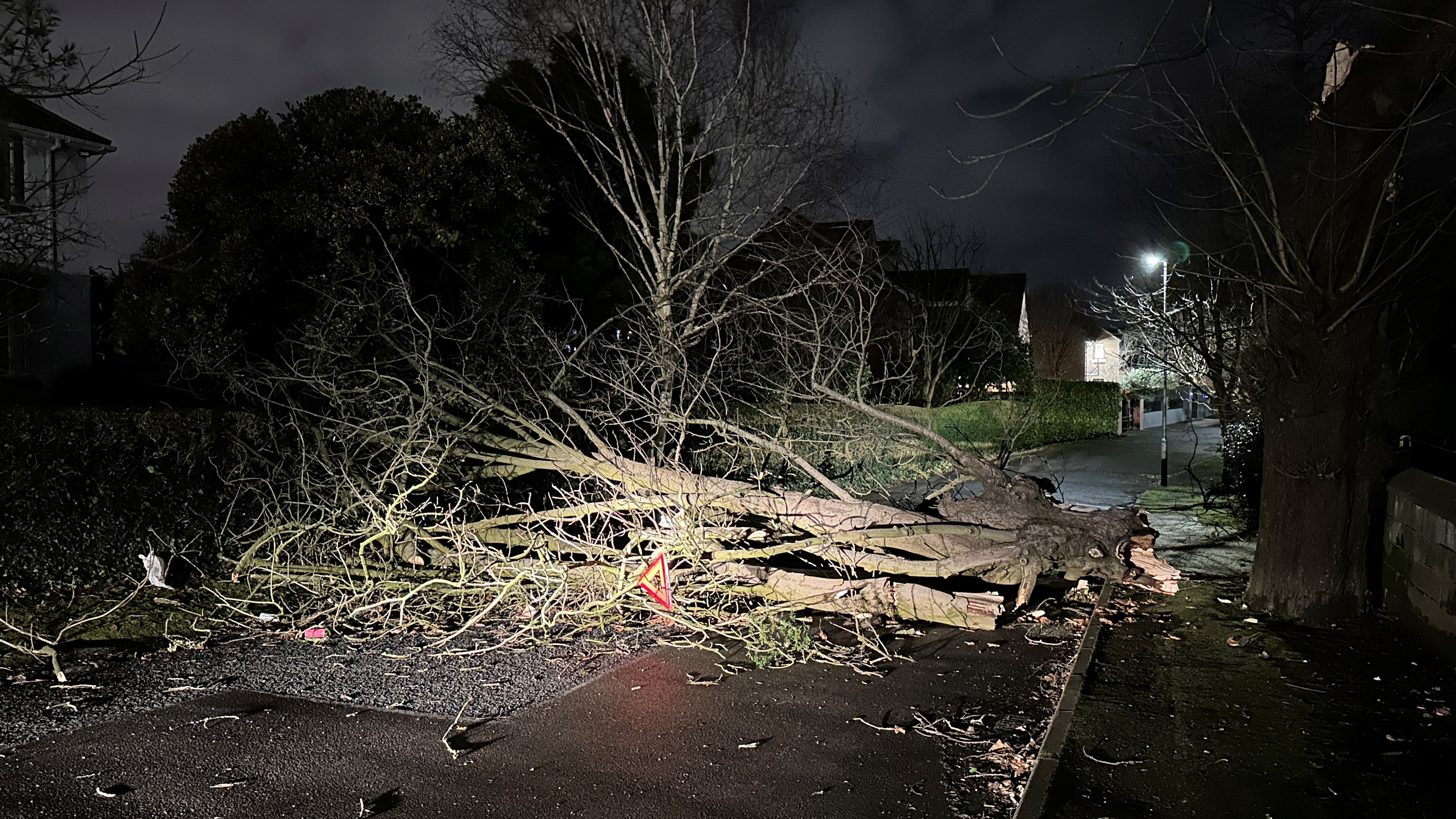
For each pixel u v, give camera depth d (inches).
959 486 617.6
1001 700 247.3
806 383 490.9
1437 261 335.0
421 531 355.3
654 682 262.8
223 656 282.2
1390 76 264.8
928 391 791.7
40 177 356.5
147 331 439.8
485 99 665.0
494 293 486.0
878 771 199.6
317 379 374.3
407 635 312.0
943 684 261.1
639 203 581.9
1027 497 356.5
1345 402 295.1
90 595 325.7
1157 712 225.5
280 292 459.8
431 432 372.8
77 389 538.0
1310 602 304.3
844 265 569.9
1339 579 301.1
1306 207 294.8
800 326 491.2
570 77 650.2
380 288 451.8
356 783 192.9
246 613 314.0
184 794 186.9
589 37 600.7
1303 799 176.1
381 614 331.9
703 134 619.5
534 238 620.1
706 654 292.7
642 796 187.5
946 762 204.8
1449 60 254.5
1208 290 611.5
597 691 254.1
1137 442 1318.9
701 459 448.5
